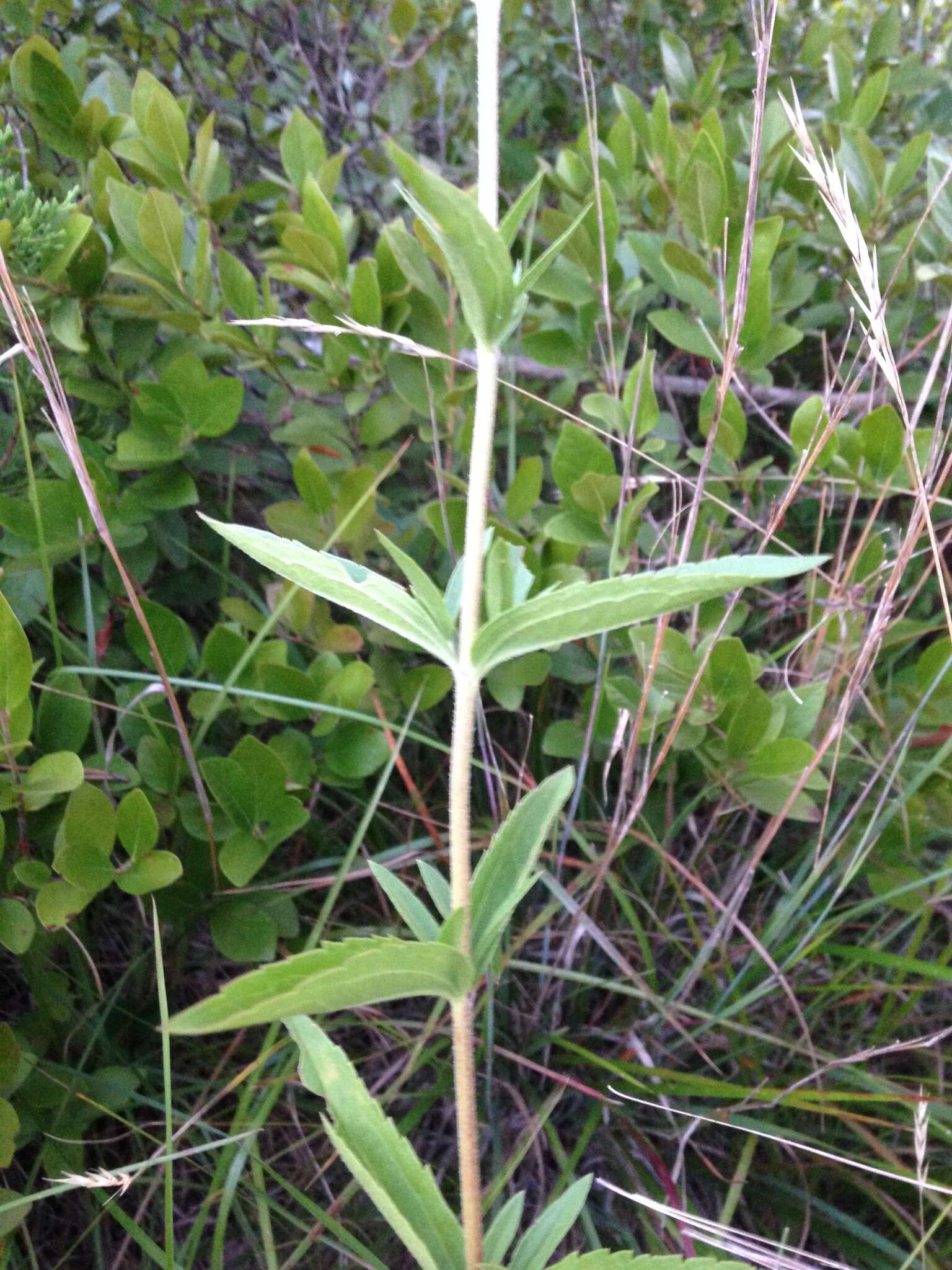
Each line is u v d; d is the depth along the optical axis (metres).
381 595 0.19
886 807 0.38
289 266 0.40
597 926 0.38
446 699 0.42
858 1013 0.38
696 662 0.34
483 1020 0.35
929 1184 0.27
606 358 0.42
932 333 0.40
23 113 0.43
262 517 0.45
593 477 0.35
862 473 0.37
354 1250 0.29
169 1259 0.25
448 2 0.55
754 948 0.36
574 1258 0.20
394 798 0.41
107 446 0.41
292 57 0.59
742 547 0.43
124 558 0.39
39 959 0.32
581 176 0.46
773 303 0.43
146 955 0.35
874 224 0.44
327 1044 0.21
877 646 0.33
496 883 0.21
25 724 0.29
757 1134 0.29
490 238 0.17
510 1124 0.36
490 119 0.18
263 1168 0.31
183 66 0.53
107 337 0.41
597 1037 0.38
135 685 0.36
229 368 0.45
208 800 0.35
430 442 0.41
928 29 0.68
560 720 0.40
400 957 0.17
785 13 0.60
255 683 0.36
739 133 0.47
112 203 0.37
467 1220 0.21
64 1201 0.33
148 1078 0.35
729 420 0.38
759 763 0.34
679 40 0.51
